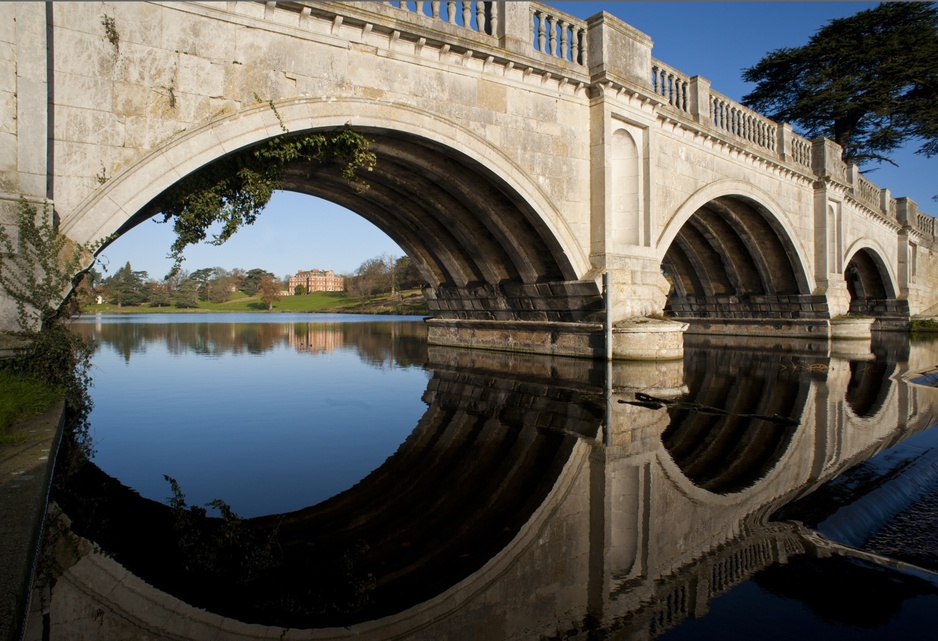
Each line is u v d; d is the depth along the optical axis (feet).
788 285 72.43
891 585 9.70
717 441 20.10
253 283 327.67
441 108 32.94
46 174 20.30
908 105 89.30
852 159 103.14
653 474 16.30
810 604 9.04
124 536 12.02
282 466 17.37
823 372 39.68
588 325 44.14
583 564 10.74
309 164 38.86
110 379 37.17
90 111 22.31
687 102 51.01
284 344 67.00
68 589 9.57
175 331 93.25
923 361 47.44
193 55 24.71
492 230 43.62
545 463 17.54
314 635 8.44
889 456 18.06
